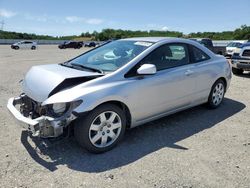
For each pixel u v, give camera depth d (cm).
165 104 481
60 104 367
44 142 434
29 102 428
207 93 577
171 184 330
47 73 419
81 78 399
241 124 527
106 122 404
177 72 492
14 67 1386
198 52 560
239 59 1105
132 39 523
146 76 445
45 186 323
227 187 326
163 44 487
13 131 475
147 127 505
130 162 380
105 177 343
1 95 717
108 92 393
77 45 5284
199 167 368
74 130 390
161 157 394
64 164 372
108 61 461
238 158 394
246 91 808
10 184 325
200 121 539
